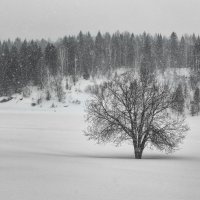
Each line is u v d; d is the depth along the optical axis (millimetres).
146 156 38781
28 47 186500
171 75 170250
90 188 18000
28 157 32188
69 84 170625
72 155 37000
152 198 16000
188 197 16297
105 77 176250
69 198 15695
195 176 22500
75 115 125875
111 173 23078
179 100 37281
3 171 23219
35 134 60969
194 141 53875
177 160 32938
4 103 163125
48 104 157375
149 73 41062
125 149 46438
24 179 20250
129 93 36531
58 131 67125
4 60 176375
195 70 171750
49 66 180875
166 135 35844
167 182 20062
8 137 55375
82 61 186500
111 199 15688
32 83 174875
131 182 19891
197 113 125812
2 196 15812
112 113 36719
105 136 36656
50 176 21438
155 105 36500
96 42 199000
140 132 36188
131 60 193750
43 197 15766
